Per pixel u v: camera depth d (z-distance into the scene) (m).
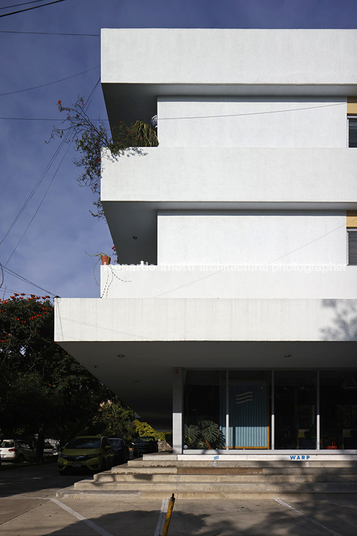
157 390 18.83
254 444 12.69
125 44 12.50
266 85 12.61
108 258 11.91
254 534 6.77
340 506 8.73
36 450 25.64
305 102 13.11
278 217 12.50
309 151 12.12
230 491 9.73
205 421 12.84
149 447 28.41
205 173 11.98
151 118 14.27
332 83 12.54
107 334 9.73
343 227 12.51
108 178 11.87
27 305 21.77
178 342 9.98
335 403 12.92
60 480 14.32
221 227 12.43
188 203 12.03
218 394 12.99
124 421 50.09
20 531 6.84
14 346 20.92
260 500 9.34
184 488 9.99
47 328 22.48
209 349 10.80
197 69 12.50
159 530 6.94
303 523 7.43
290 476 10.49
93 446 17.14
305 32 12.71
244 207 12.35
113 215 13.01
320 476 10.54
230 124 12.99
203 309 9.80
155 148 12.02
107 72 12.36
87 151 12.23
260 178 12.00
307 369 13.13
